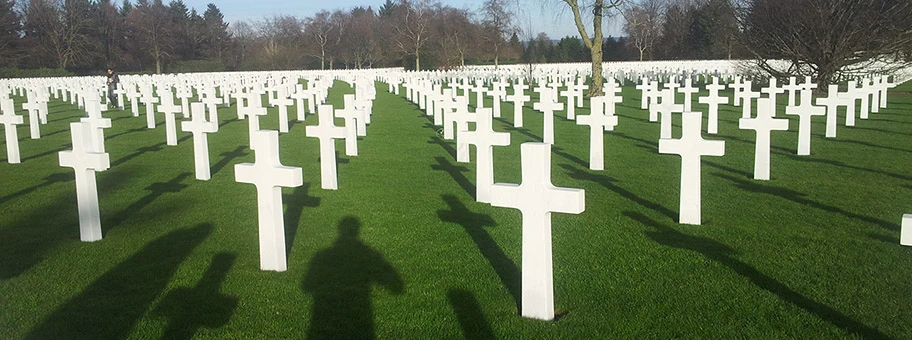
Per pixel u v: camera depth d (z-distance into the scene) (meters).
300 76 50.72
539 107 13.26
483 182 7.90
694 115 6.57
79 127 6.15
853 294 4.75
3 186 9.34
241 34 95.06
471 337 4.18
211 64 72.69
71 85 31.12
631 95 29.02
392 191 8.69
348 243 6.23
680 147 6.70
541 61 70.50
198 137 9.53
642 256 5.71
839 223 6.73
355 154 11.92
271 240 5.38
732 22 32.16
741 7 28.94
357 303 4.74
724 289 4.90
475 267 5.48
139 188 9.04
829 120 13.55
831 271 5.24
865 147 12.20
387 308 4.65
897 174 9.45
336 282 5.17
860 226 6.60
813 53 26.20
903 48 25.92
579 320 4.39
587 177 9.62
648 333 4.18
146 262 5.72
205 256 5.86
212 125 9.46
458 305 4.68
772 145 12.75
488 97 28.12
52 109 24.09
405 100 27.69
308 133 8.89
